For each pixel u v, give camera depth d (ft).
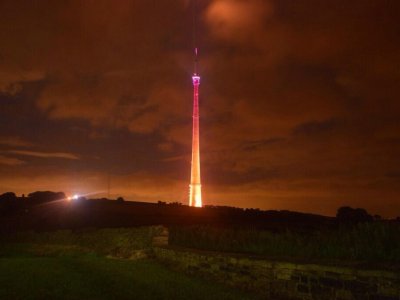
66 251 83.61
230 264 50.47
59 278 53.83
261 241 54.85
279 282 43.55
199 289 48.34
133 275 56.44
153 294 46.01
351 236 45.52
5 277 54.44
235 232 61.82
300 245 48.91
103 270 59.93
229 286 49.88
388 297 33.81
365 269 35.70
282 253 50.34
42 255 81.87
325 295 38.68
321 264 39.63
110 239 81.30
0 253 85.40
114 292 46.62
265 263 45.29
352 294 36.35
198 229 69.87
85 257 74.54
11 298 43.88
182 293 46.55
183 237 69.21
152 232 74.33
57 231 98.73
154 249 71.10
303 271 41.01
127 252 75.10
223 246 59.67
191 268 58.08
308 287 40.37
